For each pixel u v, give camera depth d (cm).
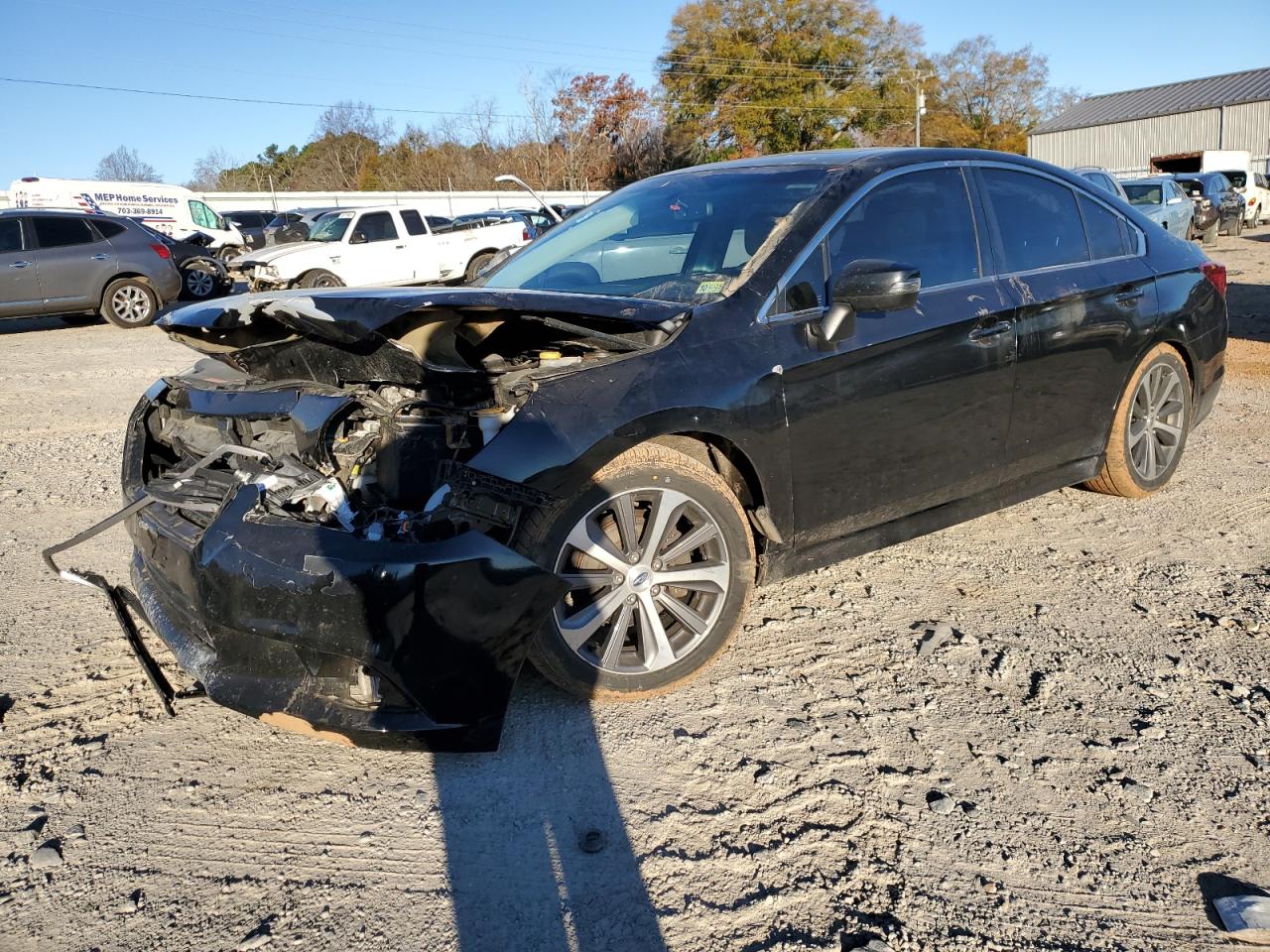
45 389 898
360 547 244
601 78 4950
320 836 246
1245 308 1147
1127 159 4784
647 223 380
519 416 263
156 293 1423
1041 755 272
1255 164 4294
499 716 258
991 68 6119
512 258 422
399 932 213
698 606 309
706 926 212
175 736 295
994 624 352
